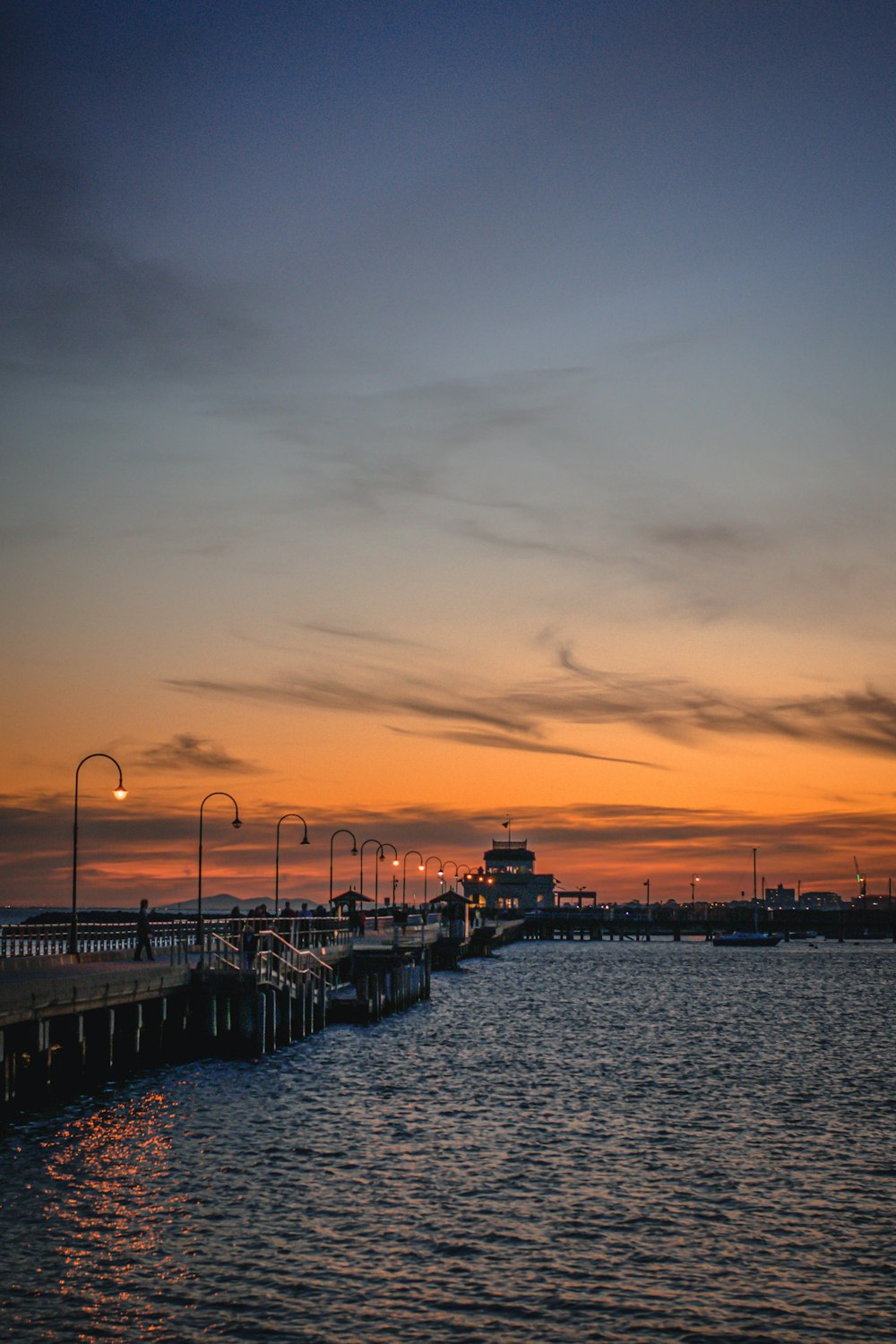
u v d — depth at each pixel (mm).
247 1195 31875
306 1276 26250
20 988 36125
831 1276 27000
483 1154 37344
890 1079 53750
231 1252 27562
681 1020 80375
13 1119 38719
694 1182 34438
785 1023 78812
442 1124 41750
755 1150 38531
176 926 68562
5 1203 30250
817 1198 32938
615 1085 50969
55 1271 26062
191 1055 52156
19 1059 39719
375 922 121500
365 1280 26125
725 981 123000
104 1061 43125
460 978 122000
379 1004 72750
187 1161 34969
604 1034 70625
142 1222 29297
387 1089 48188
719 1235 29672
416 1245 28500
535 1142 39188
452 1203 31828
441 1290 25734
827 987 114500
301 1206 31141
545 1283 26250
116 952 57438
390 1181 33844
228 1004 52812
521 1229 29781
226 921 75625
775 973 139000
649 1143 39344
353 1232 29234
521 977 126625
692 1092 49438
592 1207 31781
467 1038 66500
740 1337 23781
